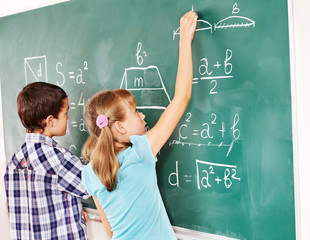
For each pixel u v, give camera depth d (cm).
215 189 115
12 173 120
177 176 123
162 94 123
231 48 107
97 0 137
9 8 168
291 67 97
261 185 106
